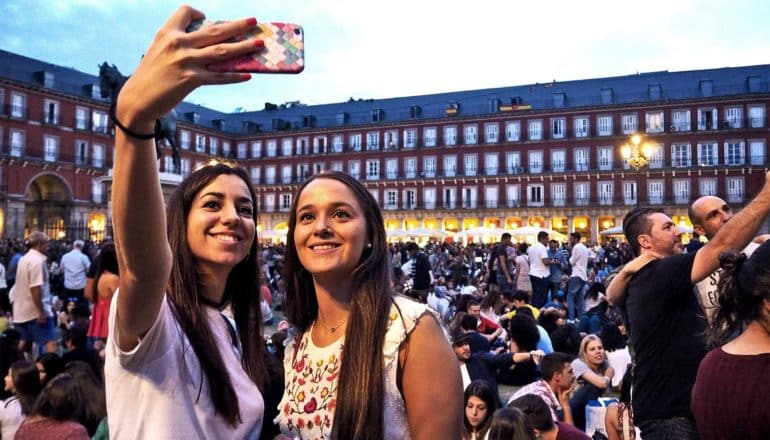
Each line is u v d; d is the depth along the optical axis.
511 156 53.47
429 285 12.91
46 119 45.78
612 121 50.47
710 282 3.13
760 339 1.89
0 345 5.34
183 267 1.72
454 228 55.41
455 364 1.64
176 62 1.10
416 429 1.57
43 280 7.23
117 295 1.41
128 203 1.25
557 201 51.59
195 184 1.78
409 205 56.91
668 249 3.26
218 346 1.75
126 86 1.16
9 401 4.54
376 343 1.60
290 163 61.69
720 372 1.87
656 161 48.81
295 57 1.16
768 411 1.72
